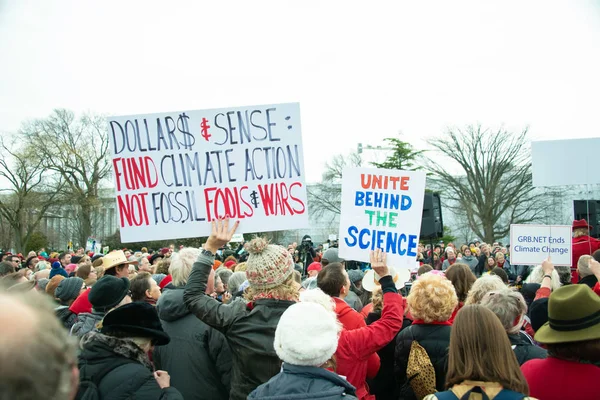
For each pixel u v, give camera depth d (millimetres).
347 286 4289
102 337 2861
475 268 16266
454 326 2523
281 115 4375
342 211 4391
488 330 2438
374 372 3988
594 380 2621
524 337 4004
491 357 2391
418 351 3670
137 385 2715
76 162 39844
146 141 4395
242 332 3312
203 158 4383
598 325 2656
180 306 3910
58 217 42938
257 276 3357
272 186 4359
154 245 41125
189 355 3814
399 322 3461
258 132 4383
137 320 2965
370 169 4359
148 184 4383
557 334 2719
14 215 40312
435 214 12016
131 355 2850
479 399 2322
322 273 4266
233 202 4367
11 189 39656
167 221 4363
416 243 4230
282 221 4340
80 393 2723
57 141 39625
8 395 1146
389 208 4312
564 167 8172
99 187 42062
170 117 4398
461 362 2451
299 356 2508
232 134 4391
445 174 41844
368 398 3512
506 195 41219
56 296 5973
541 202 40469
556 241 7078
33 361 1185
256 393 2529
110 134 4395
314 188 50625
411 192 4285
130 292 5195
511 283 11461
